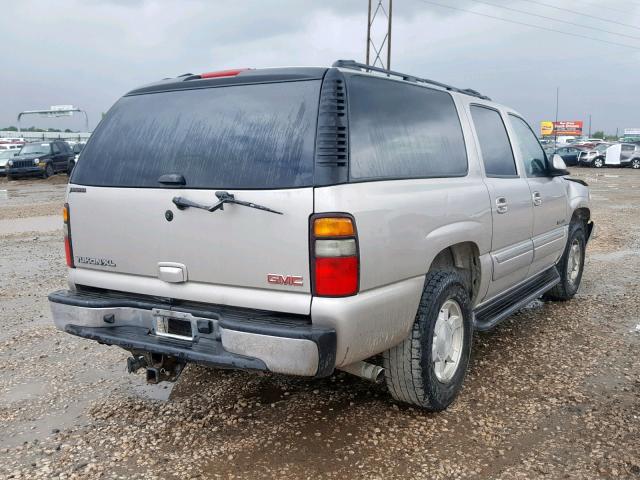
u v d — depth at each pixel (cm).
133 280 354
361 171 318
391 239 324
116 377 455
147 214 342
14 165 2739
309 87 316
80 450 349
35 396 423
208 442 355
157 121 358
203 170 327
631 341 515
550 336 531
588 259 885
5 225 1354
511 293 518
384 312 323
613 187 2381
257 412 392
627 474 314
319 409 394
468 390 420
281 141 310
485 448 343
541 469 320
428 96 403
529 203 508
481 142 458
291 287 303
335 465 327
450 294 380
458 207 392
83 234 372
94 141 379
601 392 414
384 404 399
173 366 359
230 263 318
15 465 334
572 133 9981
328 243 293
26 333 561
